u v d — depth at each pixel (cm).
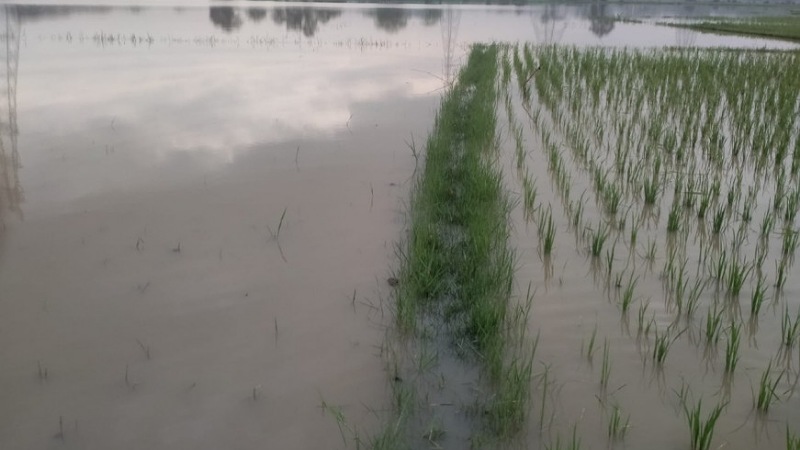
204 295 418
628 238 526
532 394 334
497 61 1457
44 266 447
